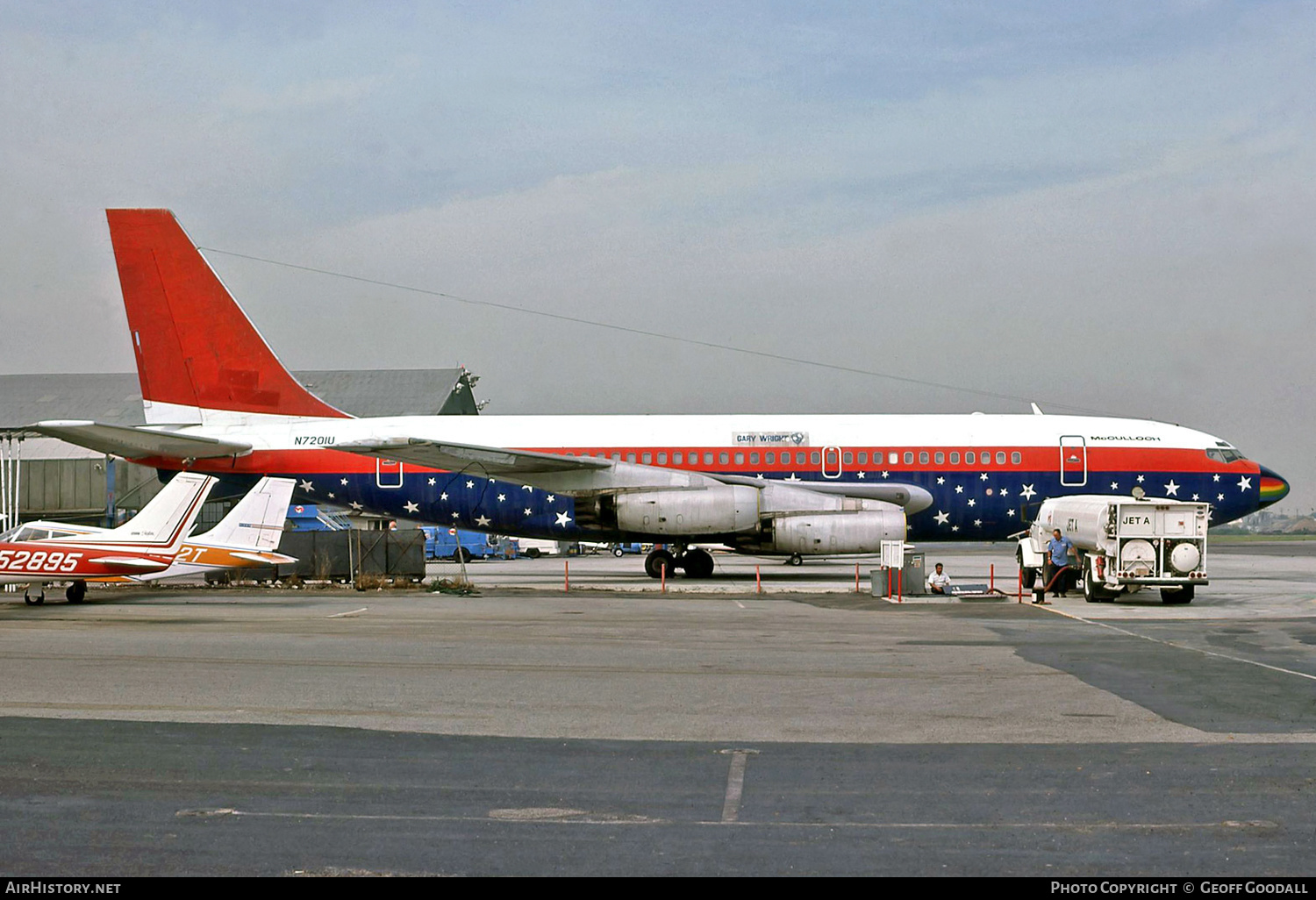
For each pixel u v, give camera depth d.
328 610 27.72
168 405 41.31
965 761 11.27
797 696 14.99
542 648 19.91
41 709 13.98
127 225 40.91
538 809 9.52
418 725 13.06
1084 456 40.31
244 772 10.77
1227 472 40.81
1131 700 14.73
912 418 41.34
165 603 30.02
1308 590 35.12
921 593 31.86
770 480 40.16
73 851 8.37
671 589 35.06
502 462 37.56
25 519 66.94
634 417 41.62
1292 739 12.31
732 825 9.06
